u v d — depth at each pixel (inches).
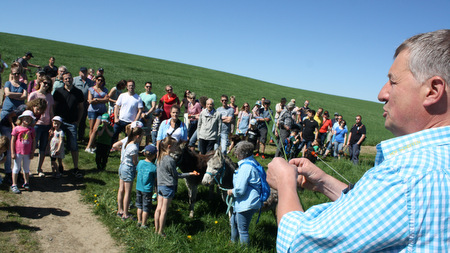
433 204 30.8
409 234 31.2
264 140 490.3
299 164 54.2
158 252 190.7
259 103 522.0
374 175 34.1
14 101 288.7
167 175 203.5
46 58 1380.4
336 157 534.0
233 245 193.6
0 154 212.4
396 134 41.0
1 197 239.3
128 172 225.9
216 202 270.7
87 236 207.9
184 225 226.4
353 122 1334.9
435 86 35.4
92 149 384.5
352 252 33.2
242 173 181.2
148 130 419.2
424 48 36.4
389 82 41.6
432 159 32.8
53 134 291.4
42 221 217.6
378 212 31.9
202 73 2091.5
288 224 39.0
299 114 570.6
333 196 52.2
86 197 261.0
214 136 360.5
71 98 301.1
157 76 1563.7
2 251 177.0
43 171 306.0
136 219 231.8
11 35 2028.8
